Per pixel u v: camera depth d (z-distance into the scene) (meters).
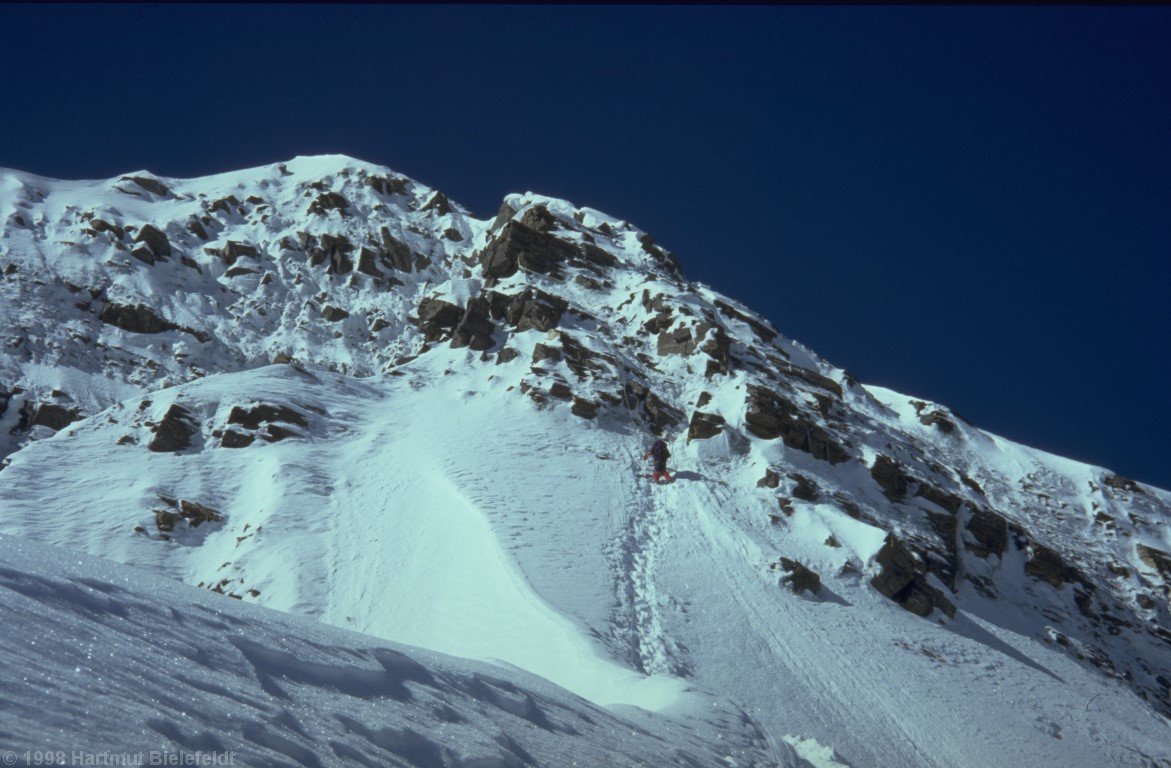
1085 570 49.38
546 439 42.59
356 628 27.69
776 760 12.63
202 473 37.91
